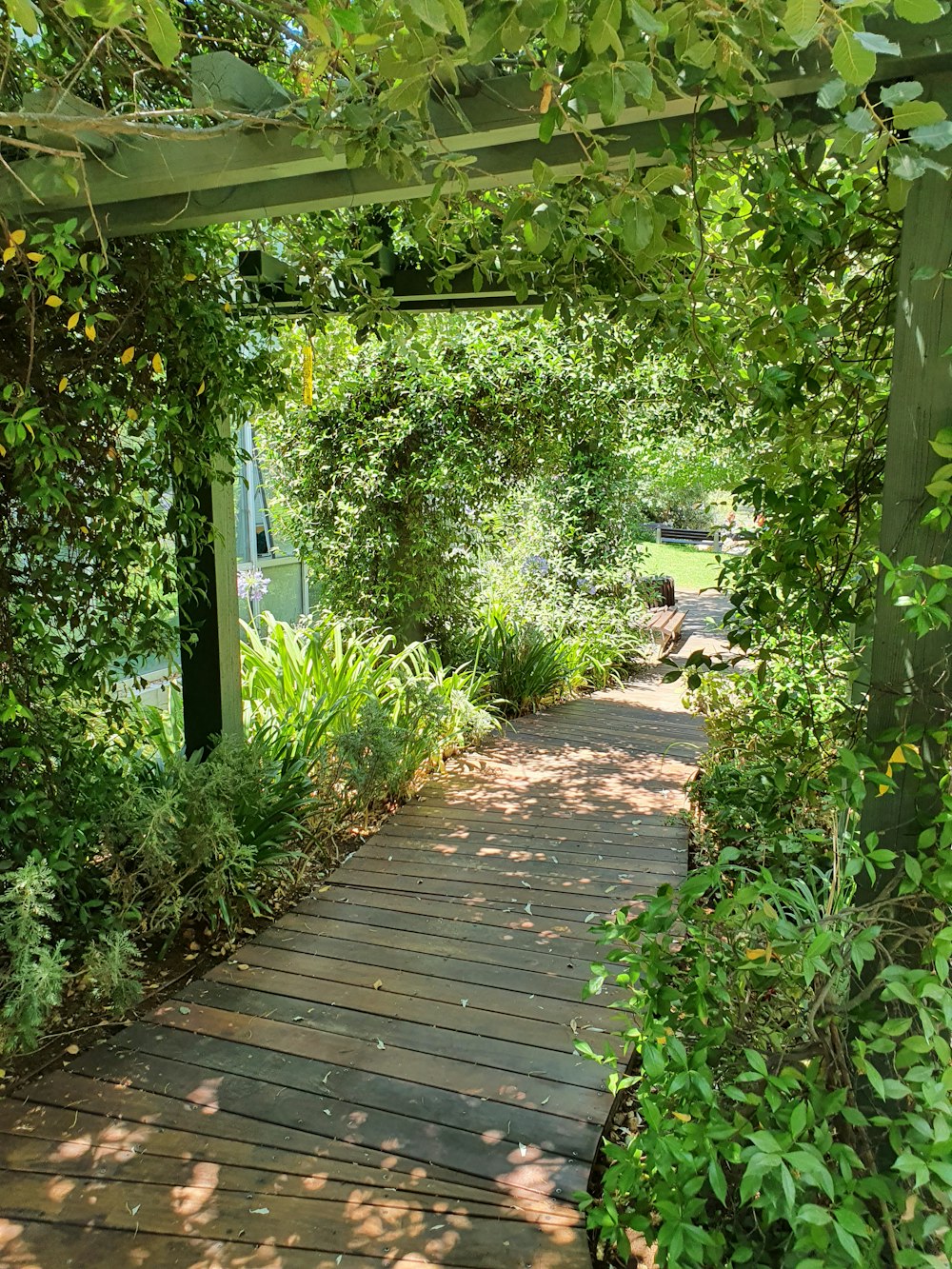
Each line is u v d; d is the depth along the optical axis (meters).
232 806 3.50
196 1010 2.76
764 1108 1.33
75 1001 2.80
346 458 6.01
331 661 5.28
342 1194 1.99
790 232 1.84
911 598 1.47
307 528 6.32
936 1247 1.27
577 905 3.51
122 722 3.22
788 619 2.37
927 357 1.57
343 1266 1.79
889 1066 1.53
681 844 4.17
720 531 3.70
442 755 5.45
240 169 2.08
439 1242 1.85
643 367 5.71
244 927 3.32
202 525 3.54
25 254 2.29
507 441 6.14
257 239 3.14
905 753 1.56
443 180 1.86
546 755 5.74
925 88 1.51
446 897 3.60
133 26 2.18
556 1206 1.96
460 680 6.09
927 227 1.54
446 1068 2.45
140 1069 2.45
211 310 3.07
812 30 1.08
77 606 3.00
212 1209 1.94
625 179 1.87
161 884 3.13
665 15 1.23
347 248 3.16
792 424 2.21
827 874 2.21
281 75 2.75
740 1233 1.50
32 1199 1.97
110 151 2.17
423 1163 2.08
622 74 1.18
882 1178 1.25
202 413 3.24
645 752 5.84
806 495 2.13
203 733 3.91
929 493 1.52
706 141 1.76
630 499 8.89
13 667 2.81
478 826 4.42
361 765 4.38
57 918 2.69
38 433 2.56
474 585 6.94
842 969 1.50
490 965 3.04
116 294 2.89
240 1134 2.18
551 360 5.76
